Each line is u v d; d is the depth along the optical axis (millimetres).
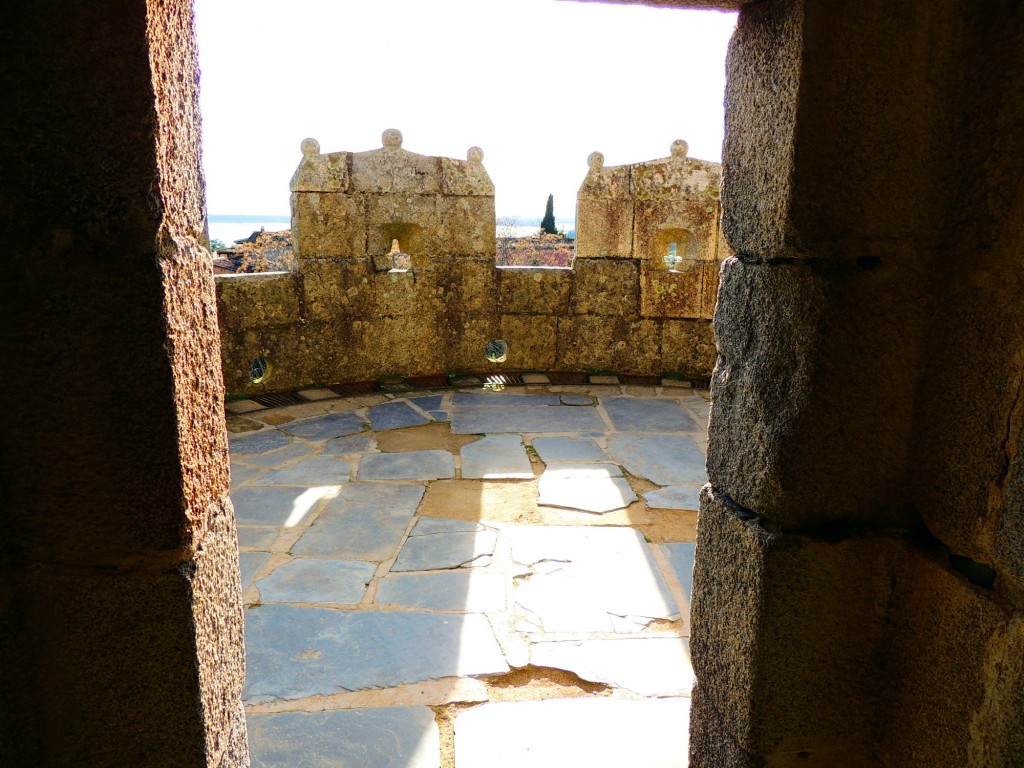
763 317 1506
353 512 3631
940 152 1361
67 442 1137
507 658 2418
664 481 4090
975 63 1299
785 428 1449
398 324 6375
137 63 1031
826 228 1362
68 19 1010
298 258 5941
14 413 1116
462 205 6340
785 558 1470
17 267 1068
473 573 2998
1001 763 1258
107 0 1008
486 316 6590
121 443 1146
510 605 2752
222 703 1374
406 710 2158
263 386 5930
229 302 5652
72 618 1208
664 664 2402
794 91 1314
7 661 1179
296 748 1990
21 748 1214
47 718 1233
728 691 1652
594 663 2398
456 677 2316
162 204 1091
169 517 1186
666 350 6688
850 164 1352
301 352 6043
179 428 1169
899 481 1486
